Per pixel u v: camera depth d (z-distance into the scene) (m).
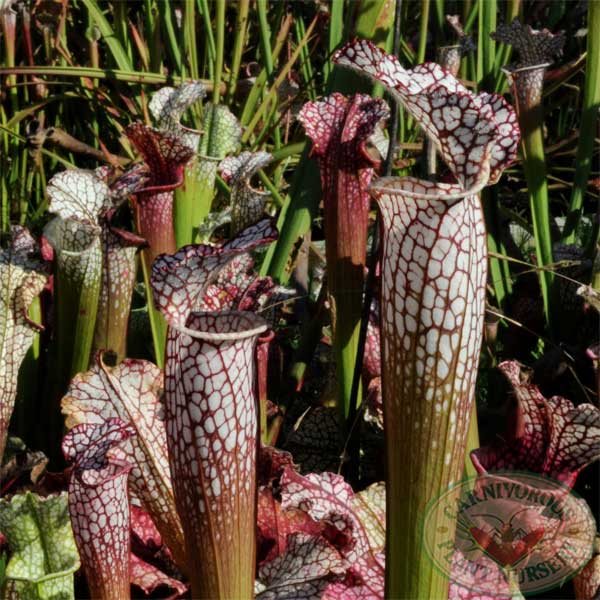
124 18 2.10
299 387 1.35
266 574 1.05
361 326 1.17
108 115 2.14
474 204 0.88
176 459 0.93
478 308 0.89
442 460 0.91
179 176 1.19
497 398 1.44
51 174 2.16
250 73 2.20
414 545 0.92
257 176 1.96
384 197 0.89
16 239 1.16
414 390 0.90
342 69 1.23
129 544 1.01
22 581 1.02
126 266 1.18
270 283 1.13
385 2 1.21
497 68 1.79
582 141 1.44
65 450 1.02
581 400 1.35
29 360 1.27
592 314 1.41
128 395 1.06
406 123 1.94
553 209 2.48
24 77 2.08
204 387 0.91
